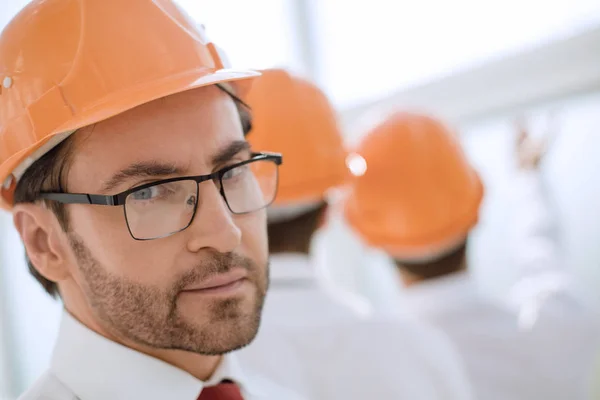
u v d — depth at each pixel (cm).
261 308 85
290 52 271
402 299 163
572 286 173
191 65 81
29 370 233
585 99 203
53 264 82
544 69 212
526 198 203
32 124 78
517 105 221
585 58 201
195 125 78
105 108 73
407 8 249
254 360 123
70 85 77
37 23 80
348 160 158
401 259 161
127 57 77
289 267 134
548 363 152
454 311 155
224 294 78
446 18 238
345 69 272
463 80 235
